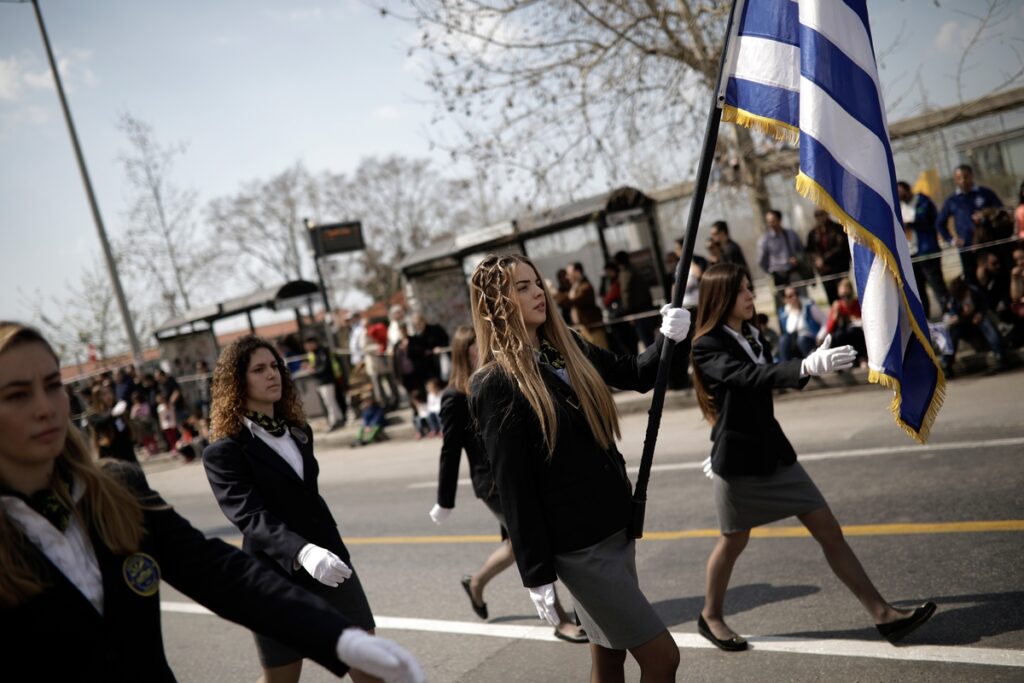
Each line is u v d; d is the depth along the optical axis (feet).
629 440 31.78
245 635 18.80
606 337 41.27
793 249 37.52
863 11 11.39
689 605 15.28
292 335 60.70
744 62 11.33
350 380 55.93
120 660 5.77
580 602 9.00
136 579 5.98
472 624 16.47
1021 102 40.09
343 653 5.74
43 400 5.74
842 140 10.97
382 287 157.28
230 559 6.32
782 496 12.51
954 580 13.84
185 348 72.08
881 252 10.87
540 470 9.02
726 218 48.80
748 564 16.71
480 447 14.71
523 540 8.87
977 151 42.57
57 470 6.01
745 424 12.60
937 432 22.97
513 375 9.04
